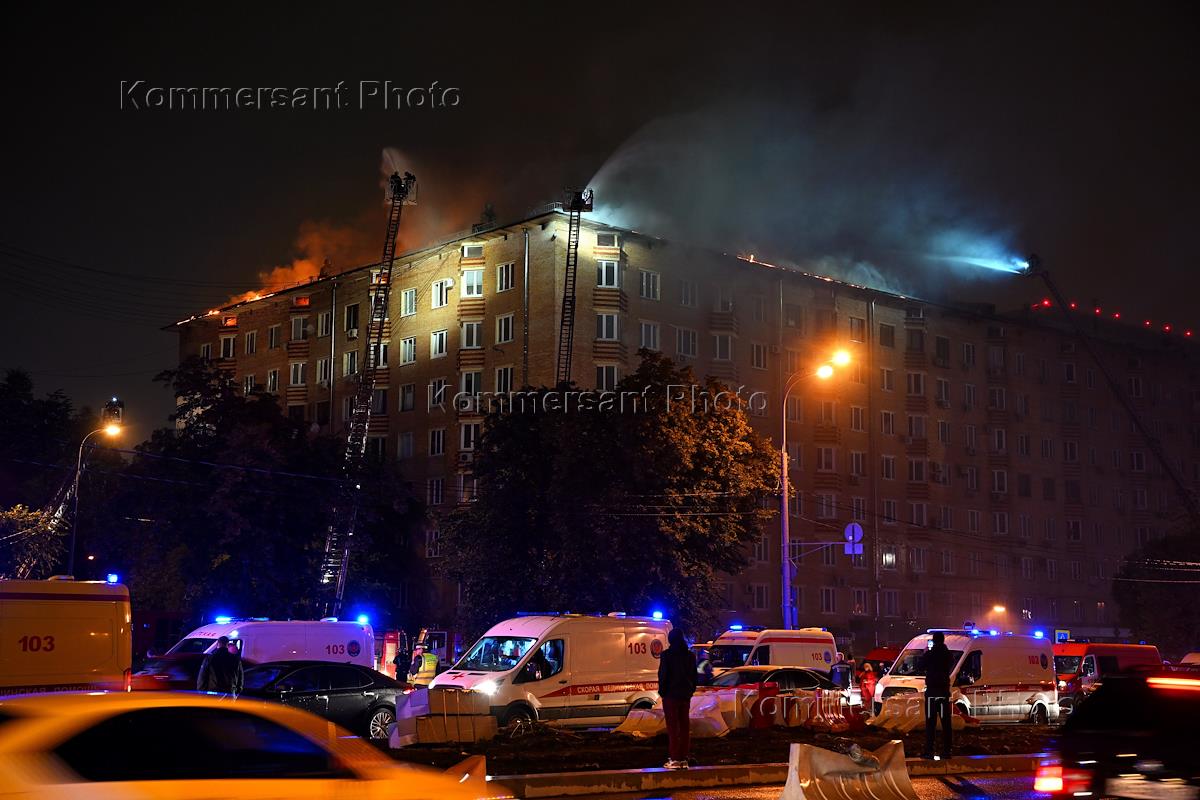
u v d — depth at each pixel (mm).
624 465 42969
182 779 7945
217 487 52906
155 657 26906
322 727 8914
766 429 67625
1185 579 71625
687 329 65375
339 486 57250
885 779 14570
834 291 72562
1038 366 83875
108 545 58281
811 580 68562
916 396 75500
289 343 76188
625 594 42125
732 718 22625
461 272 66062
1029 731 25781
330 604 55938
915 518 74375
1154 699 9734
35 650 18422
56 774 7578
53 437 67000
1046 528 81812
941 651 19750
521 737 20562
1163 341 96438
